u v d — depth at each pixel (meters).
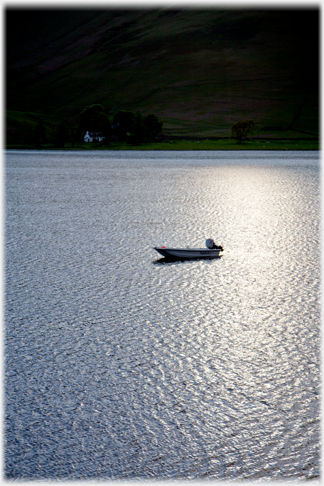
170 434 23.83
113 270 49.41
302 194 104.38
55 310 38.72
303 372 29.48
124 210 83.75
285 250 57.47
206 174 148.88
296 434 23.92
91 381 28.31
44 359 30.81
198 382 28.25
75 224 71.62
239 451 22.80
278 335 34.47
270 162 196.12
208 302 40.69
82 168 171.38
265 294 42.66
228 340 33.62
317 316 37.84
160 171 159.00
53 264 51.31
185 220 74.69
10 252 55.97
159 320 36.84
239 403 26.31
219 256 54.94
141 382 28.22
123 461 22.16
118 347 32.44
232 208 85.94
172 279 46.69
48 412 25.44
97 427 24.28
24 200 95.62
